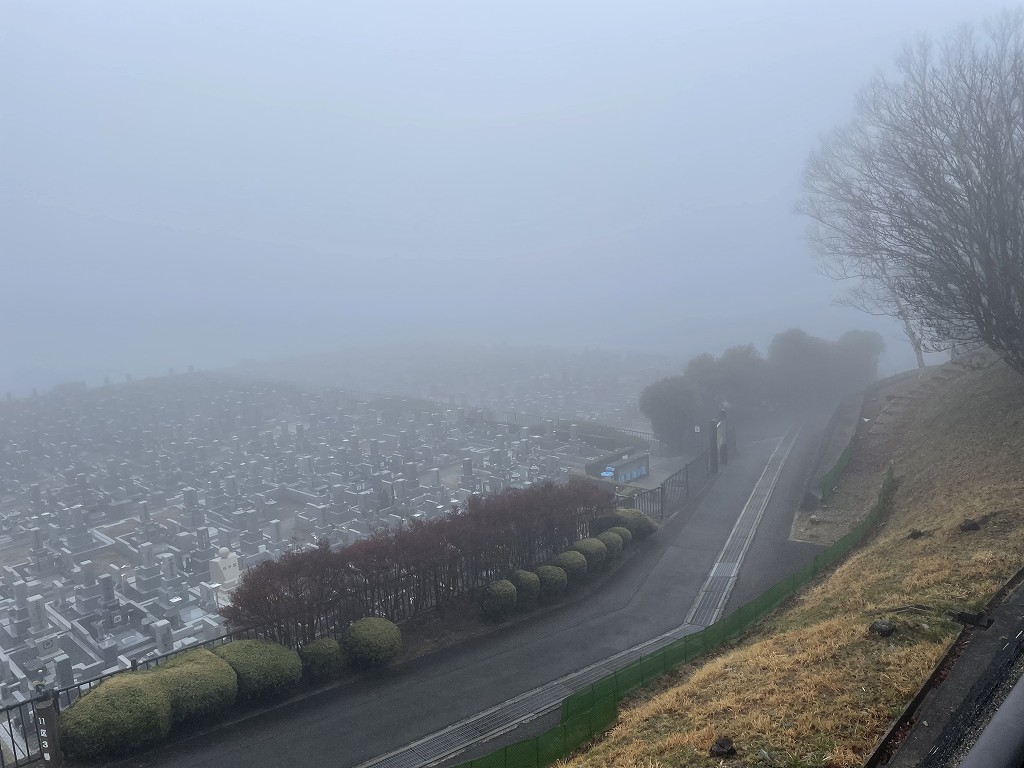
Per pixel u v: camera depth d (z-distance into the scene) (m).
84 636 30.98
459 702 20.52
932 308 30.98
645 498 39.97
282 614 22.23
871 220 35.91
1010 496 22.67
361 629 22.59
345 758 17.75
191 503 50.56
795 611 21.47
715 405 63.34
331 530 41.97
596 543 30.20
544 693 20.97
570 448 59.03
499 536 27.47
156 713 17.62
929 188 28.88
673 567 31.08
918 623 15.19
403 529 27.17
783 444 54.53
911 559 20.80
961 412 35.94
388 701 20.61
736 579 29.31
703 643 20.59
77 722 16.94
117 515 49.31
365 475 54.09
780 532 34.44
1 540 45.56
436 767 17.08
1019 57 28.39
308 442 65.81
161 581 36.25
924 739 11.12
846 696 12.89
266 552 40.31
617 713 16.62
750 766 11.45
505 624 25.91
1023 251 27.62
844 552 27.52
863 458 41.94
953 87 30.03
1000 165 26.97
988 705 11.58
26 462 65.06
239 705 20.08
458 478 54.50
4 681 27.64
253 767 17.38
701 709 14.41
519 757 14.09
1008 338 27.84
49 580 39.38
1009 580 16.56
